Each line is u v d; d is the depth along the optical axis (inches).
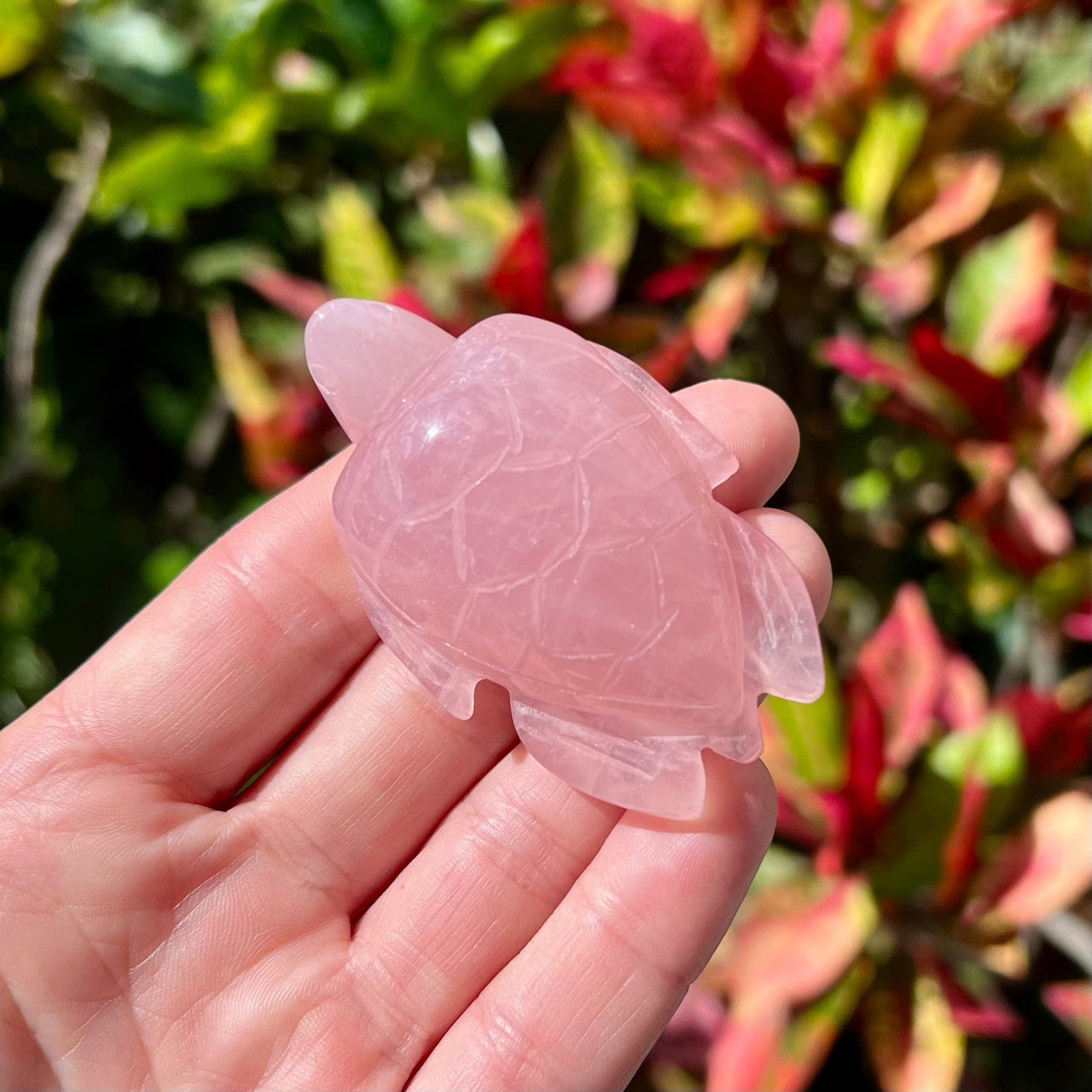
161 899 4.9
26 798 4.8
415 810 5.1
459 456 4.6
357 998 4.9
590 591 4.5
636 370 5.0
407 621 4.8
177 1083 4.8
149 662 5.0
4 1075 4.6
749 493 5.1
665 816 4.5
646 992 4.7
